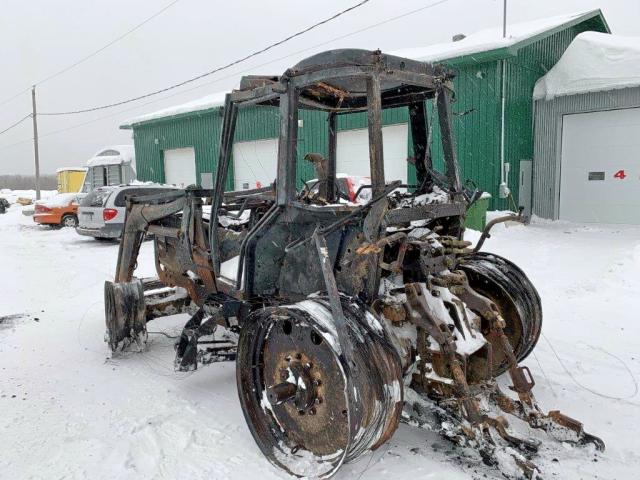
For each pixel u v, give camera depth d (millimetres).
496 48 12000
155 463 3184
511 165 12969
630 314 5691
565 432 3119
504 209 12766
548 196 13539
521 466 2750
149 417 3768
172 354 5113
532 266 8133
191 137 20984
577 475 2879
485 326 3727
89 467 3156
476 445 2889
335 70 2977
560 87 12836
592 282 6879
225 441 3418
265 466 3121
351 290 3105
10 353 5207
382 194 2875
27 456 3295
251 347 3297
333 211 3062
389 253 3320
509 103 12727
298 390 3049
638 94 11852
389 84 3588
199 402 4000
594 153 12742
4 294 7793
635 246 8734
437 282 3219
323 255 2896
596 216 12867
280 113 3244
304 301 2988
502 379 4117
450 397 3033
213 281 4324
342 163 13094
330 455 3006
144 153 23375
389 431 2855
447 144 3602
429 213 3262
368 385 2680
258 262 3498
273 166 17062
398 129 12047
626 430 3391
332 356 2910
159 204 4891
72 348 5336
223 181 3791
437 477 2916
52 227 18078
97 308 6934
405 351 3127
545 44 14000
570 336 5105
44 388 4340
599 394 3908
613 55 12062
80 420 3758
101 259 11008
